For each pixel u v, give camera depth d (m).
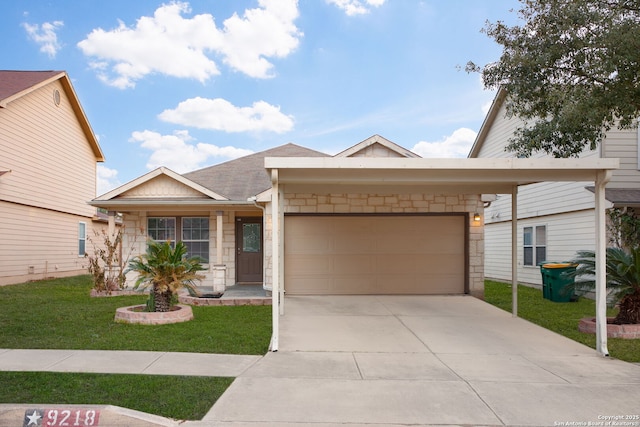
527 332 8.55
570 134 10.05
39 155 17.11
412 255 13.05
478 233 13.03
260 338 7.77
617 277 8.45
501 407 4.78
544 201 15.32
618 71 8.89
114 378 5.43
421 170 7.66
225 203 13.41
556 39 9.50
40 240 17.36
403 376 5.83
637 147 12.63
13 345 6.99
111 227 14.08
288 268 12.92
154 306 9.25
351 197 13.06
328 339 7.86
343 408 4.70
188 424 4.29
